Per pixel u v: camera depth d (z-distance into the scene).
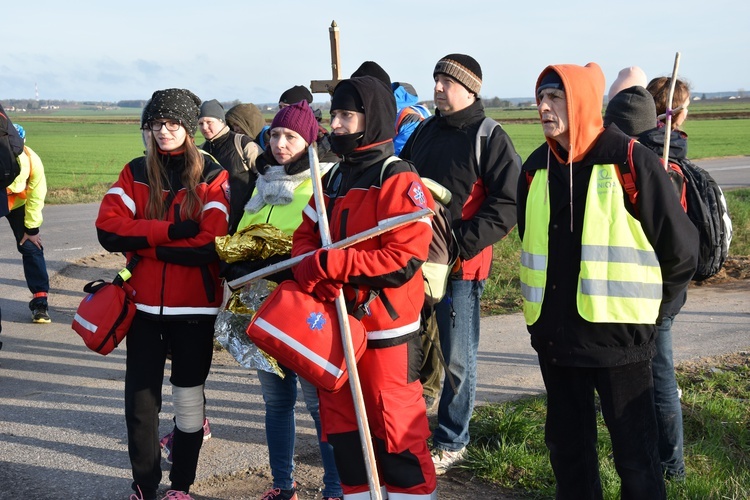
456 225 4.57
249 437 5.21
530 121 87.31
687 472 4.52
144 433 4.09
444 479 4.57
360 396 3.27
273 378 4.14
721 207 4.12
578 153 3.37
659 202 3.27
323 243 3.40
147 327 4.11
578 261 3.38
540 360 3.63
